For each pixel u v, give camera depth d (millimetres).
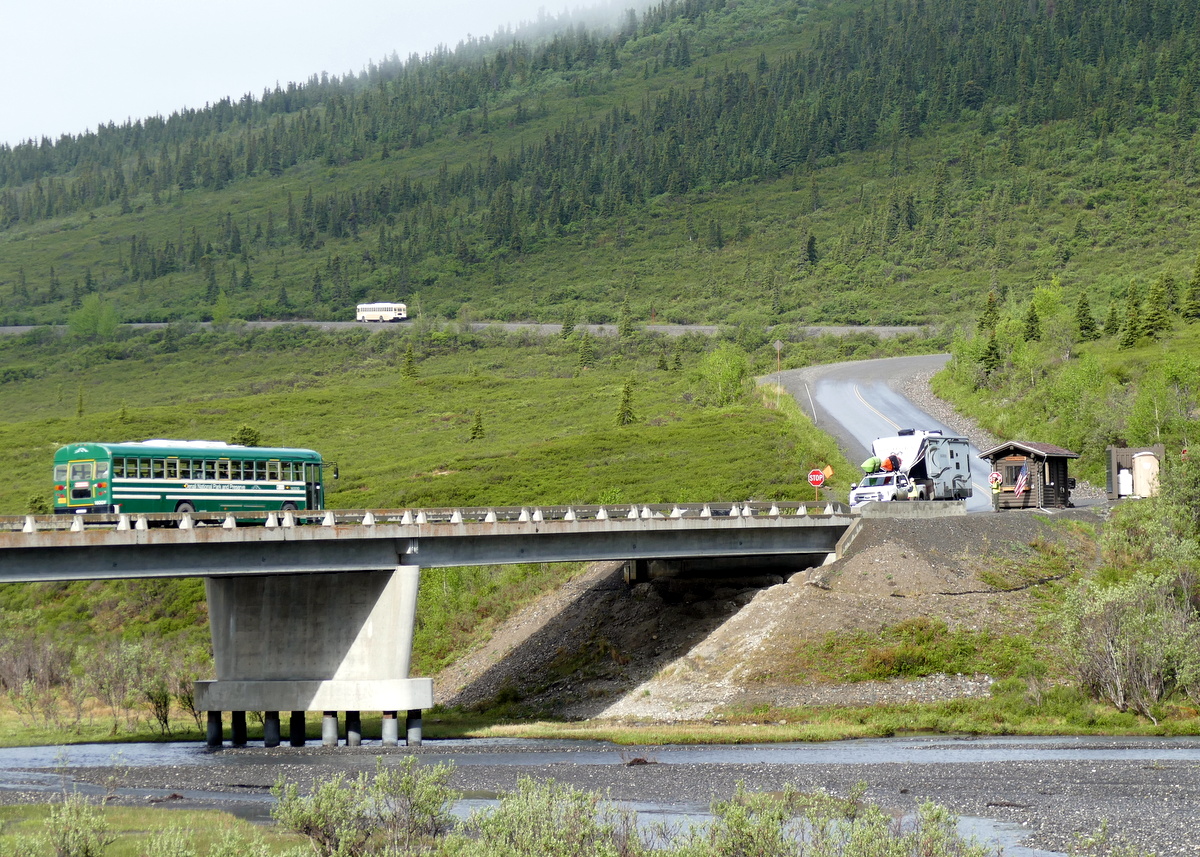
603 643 115375
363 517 92562
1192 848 55062
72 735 107188
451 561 94375
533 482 188125
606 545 103812
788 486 168875
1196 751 77875
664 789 70125
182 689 110375
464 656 128750
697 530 108750
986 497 153750
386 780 52500
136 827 60625
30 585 159250
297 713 94938
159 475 105000
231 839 48438
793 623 103625
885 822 48438
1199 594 100875
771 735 87375
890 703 93500
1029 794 66375
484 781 73875
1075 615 94125
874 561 110125
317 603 92938
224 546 82875
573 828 48156
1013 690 93500
